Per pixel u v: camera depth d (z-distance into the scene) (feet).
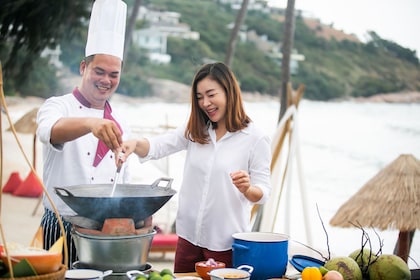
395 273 6.22
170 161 19.85
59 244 5.25
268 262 6.33
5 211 22.22
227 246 7.41
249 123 7.58
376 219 10.13
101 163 7.70
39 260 4.88
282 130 14.10
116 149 6.35
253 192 7.02
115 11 7.60
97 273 5.56
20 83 27.27
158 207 5.91
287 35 22.82
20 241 19.62
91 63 7.59
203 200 7.45
